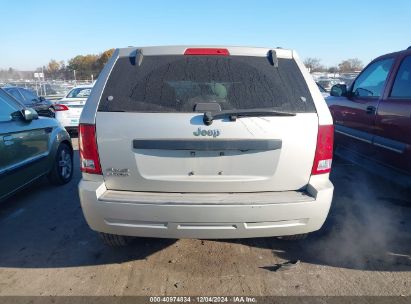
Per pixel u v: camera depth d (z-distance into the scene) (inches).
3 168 154.7
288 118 102.7
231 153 102.8
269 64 112.0
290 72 110.9
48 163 199.0
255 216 100.7
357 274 116.2
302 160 105.0
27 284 111.7
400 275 115.4
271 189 106.3
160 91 105.2
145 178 103.8
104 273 117.6
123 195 103.6
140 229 102.9
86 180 106.6
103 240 123.7
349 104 211.5
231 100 104.4
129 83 106.8
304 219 103.9
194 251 131.6
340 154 229.6
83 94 439.2
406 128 155.2
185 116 100.9
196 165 103.1
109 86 106.7
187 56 111.5
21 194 197.5
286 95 106.2
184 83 106.5
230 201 100.6
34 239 142.3
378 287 109.0
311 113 105.0
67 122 413.4
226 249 133.2
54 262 124.7
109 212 101.6
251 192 106.0
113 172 104.4
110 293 106.9
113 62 111.1
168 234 103.3
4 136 156.3
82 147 104.9
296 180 106.5
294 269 119.3
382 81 185.8
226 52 112.1
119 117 102.2
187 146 100.7
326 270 118.8
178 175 103.9
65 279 114.3
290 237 128.6
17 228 152.6
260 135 101.4
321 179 108.0
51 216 165.6
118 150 102.8
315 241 138.8
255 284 111.1
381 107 175.0
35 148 184.7
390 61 182.9
